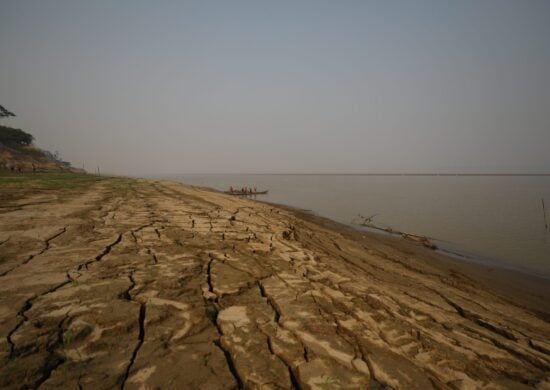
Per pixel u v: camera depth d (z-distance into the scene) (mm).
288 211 21672
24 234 6203
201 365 2551
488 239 15234
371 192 53438
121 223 8008
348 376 2625
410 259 10078
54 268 4406
